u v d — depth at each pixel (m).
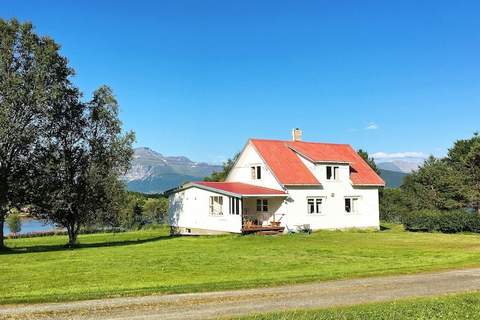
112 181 34.28
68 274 19.62
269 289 15.38
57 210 32.94
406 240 33.94
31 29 31.83
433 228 41.53
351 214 44.25
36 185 31.52
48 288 16.39
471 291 15.12
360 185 44.91
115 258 24.83
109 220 36.19
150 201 65.00
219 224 40.19
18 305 13.23
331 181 43.38
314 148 46.72
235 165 46.31
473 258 23.45
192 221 42.94
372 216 45.53
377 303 13.15
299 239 34.91
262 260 23.72
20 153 31.41
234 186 42.09
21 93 29.80
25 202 31.73
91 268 21.31
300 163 44.03
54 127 33.03
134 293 14.73
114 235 46.44
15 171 31.22
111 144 34.69
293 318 11.22
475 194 51.62
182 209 44.34
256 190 40.28
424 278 17.53
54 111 32.00
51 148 32.91
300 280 16.98
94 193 33.94
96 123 34.66
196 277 18.64
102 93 34.81
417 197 58.78
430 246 29.78
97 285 16.91
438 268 20.02
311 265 21.86
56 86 31.33
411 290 15.30
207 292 14.90
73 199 33.44
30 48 31.17
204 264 22.39
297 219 41.09
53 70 32.28
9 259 25.38
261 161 43.22
